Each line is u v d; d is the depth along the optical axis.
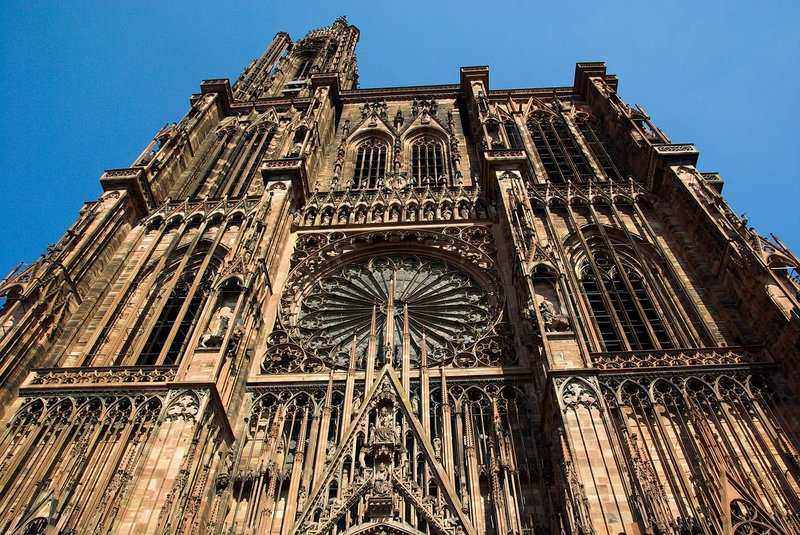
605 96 53.50
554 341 28.12
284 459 27.42
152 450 24.12
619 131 49.12
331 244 40.59
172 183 48.16
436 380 30.22
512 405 29.17
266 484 26.30
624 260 37.56
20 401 28.73
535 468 26.38
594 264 36.72
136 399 28.02
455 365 31.42
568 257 37.12
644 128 46.41
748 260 31.56
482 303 36.44
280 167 44.56
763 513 22.97
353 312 36.66
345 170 51.59
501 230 40.06
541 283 31.69
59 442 26.70
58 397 28.70
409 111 59.84
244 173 50.97
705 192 37.41
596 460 22.98
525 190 40.03
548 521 24.34
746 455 24.89
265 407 29.83
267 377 31.19
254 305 33.00
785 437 25.58
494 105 55.94
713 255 34.69
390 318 33.88
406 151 53.19
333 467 25.84
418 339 34.56
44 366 31.47
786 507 23.20
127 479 23.61
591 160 48.28
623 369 28.05
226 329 29.69
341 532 23.41
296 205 43.94
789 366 27.67
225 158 53.97
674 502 23.23
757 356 28.91
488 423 28.67
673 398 27.12
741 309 31.95
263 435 28.77
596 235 39.28
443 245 40.19
